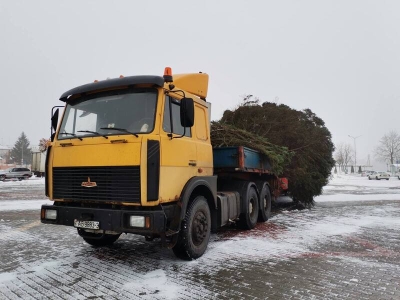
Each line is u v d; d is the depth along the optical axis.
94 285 4.36
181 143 5.21
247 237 7.21
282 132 10.85
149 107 4.85
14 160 100.69
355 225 8.68
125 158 4.53
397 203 14.12
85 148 4.87
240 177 8.06
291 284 4.41
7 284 4.42
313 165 11.97
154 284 4.39
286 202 13.52
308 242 6.76
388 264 5.30
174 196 4.96
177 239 4.97
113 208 4.64
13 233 7.82
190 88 6.12
